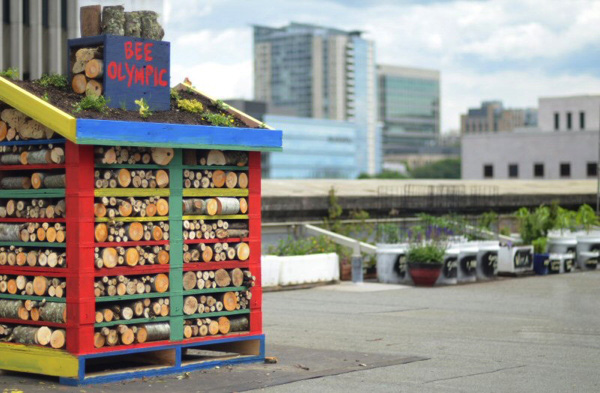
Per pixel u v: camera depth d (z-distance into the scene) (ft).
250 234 40.47
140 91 38.68
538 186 145.48
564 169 327.06
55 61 108.58
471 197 112.37
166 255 37.52
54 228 35.96
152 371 37.14
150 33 39.47
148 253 36.99
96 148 35.50
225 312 39.73
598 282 86.48
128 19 38.86
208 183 39.19
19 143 37.32
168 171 37.70
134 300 36.91
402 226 99.91
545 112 362.53
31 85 37.68
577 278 90.89
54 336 35.73
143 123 35.70
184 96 42.80
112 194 35.83
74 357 34.94
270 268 77.77
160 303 37.35
